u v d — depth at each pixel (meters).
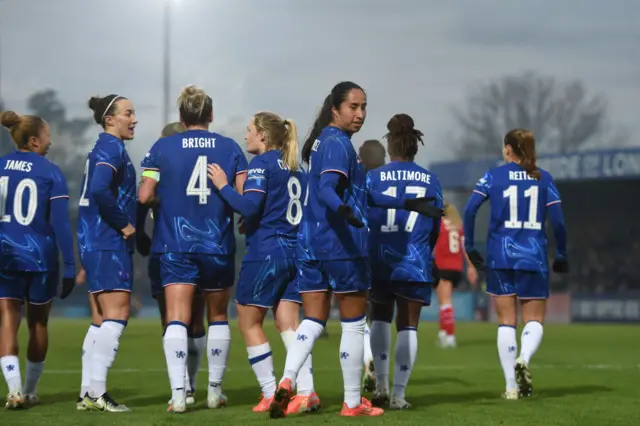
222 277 10.44
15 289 10.84
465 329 33.06
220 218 10.38
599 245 52.88
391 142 10.96
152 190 10.34
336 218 9.53
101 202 10.16
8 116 11.11
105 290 10.38
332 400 11.51
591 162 46.22
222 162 10.45
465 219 12.05
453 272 22.20
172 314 10.20
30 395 11.09
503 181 11.95
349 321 9.69
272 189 10.45
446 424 8.97
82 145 79.69
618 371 15.83
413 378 14.52
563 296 44.91
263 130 10.55
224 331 10.65
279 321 10.76
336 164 9.26
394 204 9.78
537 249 11.88
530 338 11.75
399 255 10.64
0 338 10.65
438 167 51.53
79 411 10.21
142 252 11.29
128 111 10.54
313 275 9.68
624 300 43.31
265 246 10.44
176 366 10.03
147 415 9.72
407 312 10.66
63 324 36.41
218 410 10.29
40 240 10.96
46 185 11.01
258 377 10.34
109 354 10.34
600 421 9.34
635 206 51.78
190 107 10.49
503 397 11.78
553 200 12.02
